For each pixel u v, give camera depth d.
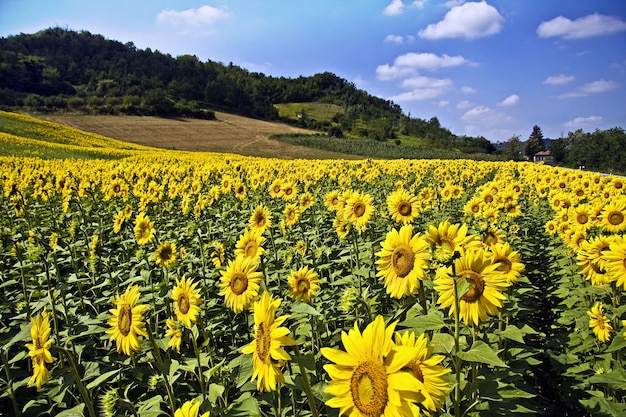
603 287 5.02
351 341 2.02
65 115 90.75
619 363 4.61
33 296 4.84
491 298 2.92
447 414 2.84
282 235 8.76
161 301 5.82
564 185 13.97
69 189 12.87
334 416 2.84
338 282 5.63
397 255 3.46
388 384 1.88
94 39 165.88
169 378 3.66
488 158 69.81
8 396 4.54
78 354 4.51
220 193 13.54
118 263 7.81
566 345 5.59
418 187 16.58
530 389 4.20
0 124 50.69
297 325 4.53
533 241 10.03
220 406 3.52
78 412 3.36
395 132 122.38
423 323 2.94
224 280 4.25
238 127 101.06
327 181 17.16
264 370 2.51
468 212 8.95
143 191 13.70
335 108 159.12
